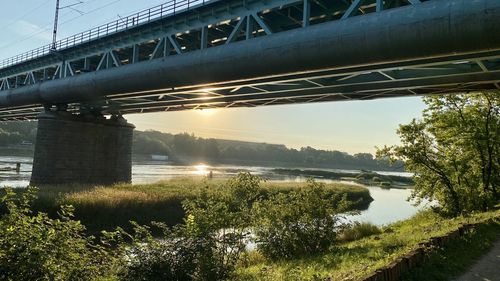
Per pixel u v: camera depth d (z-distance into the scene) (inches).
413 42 668.7
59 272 268.8
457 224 555.2
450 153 1016.9
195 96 1448.1
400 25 673.6
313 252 580.7
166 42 1204.5
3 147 6609.3
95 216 1005.8
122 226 1014.4
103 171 1870.1
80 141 1796.3
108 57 1445.6
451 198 1037.8
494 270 352.8
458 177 1033.5
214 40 1263.5
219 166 6737.2
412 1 687.1
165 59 1122.0
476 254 407.8
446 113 1025.5
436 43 650.8
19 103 1844.2
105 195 1121.4
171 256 335.3
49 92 1616.6
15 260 253.4
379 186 3388.3
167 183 1683.1
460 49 644.1
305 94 1236.5
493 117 997.8
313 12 983.0
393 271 292.4
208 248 358.0
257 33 1123.3
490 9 585.3
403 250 399.5
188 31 1143.6
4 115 2684.5
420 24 650.2
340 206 618.8
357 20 735.7
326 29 773.3
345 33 738.8
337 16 999.6
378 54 719.1
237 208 478.6
